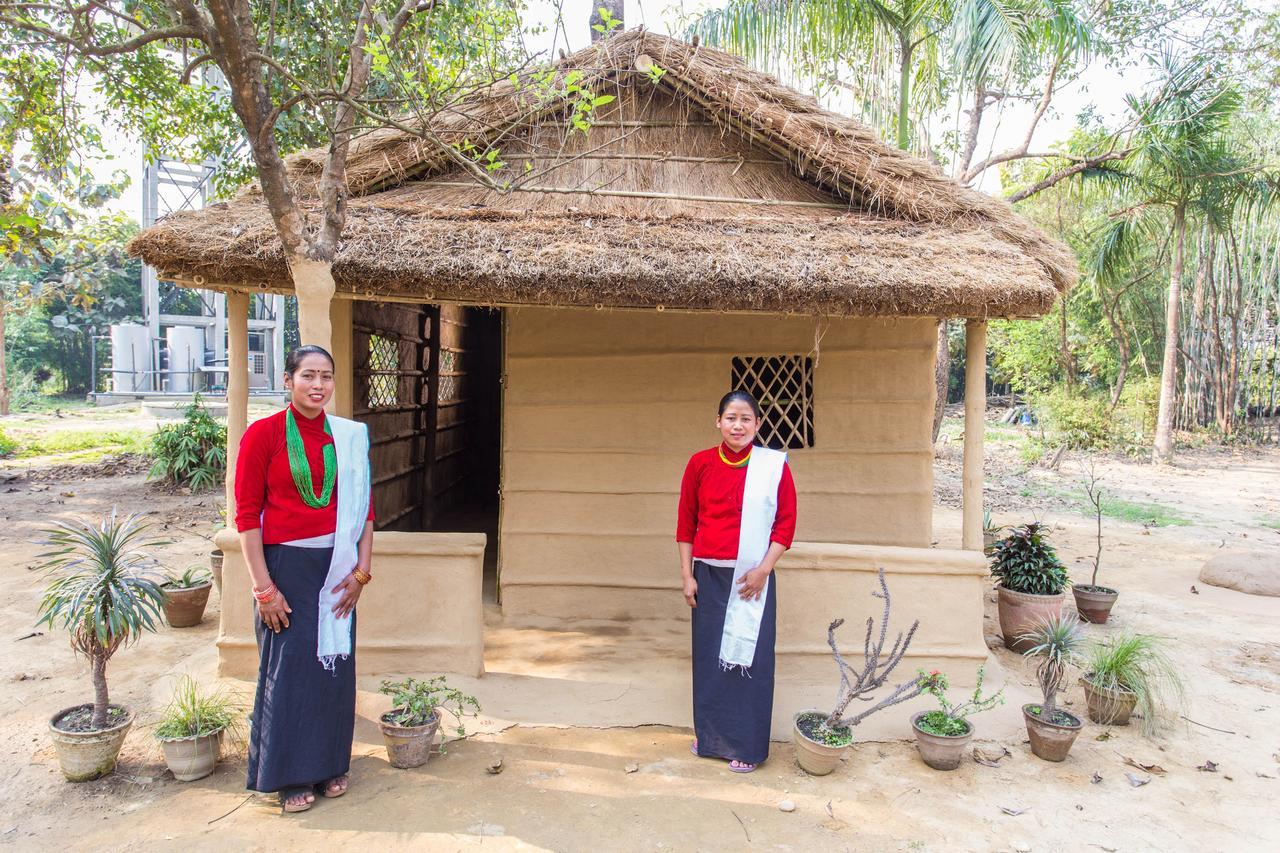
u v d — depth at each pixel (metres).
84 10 3.55
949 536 9.55
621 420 5.82
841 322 5.84
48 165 6.22
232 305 4.83
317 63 6.89
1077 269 5.21
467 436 9.96
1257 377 21.70
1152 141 12.94
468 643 4.49
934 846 3.28
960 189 5.44
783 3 9.03
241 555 4.50
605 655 5.05
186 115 8.88
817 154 5.46
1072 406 19.94
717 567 3.85
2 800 3.44
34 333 36.06
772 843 3.27
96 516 9.66
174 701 3.94
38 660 5.07
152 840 3.17
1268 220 16.61
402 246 4.38
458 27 5.31
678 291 4.34
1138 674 4.48
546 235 4.62
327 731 3.41
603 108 5.82
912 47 9.94
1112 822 3.48
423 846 3.18
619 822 3.38
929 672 4.55
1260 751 4.21
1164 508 11.98
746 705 3.81
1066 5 9.30
